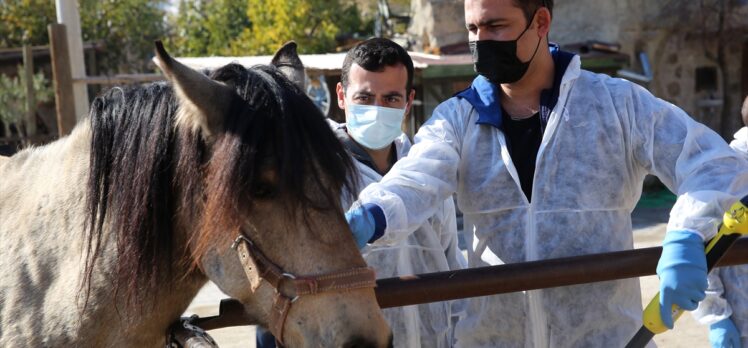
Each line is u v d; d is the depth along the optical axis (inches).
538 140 90.0
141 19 757.9
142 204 73.4
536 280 82.0
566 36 522.0
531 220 88.7
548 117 89.0
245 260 69.0
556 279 82.1
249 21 735.7
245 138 66.8
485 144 91.4
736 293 113.0
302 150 67.4
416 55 467.2
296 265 67.6
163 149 73.4
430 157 90.5
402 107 110.0
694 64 518.0
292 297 67.3
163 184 73.4
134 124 75.5
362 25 695.7
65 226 80.1
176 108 74.0
